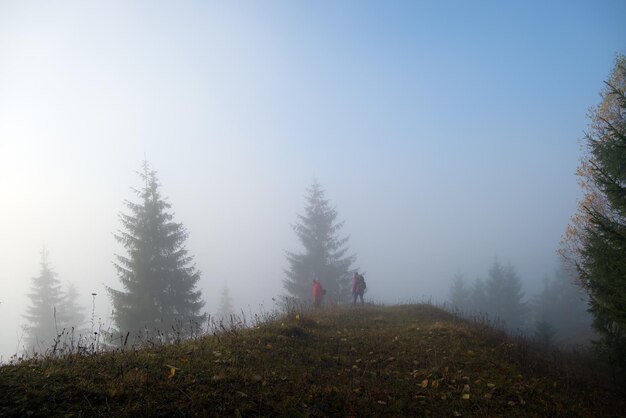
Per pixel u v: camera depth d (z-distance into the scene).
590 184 18.81
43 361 6.75
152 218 25.45
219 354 7.91
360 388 7.34
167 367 6.82
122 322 22.84
